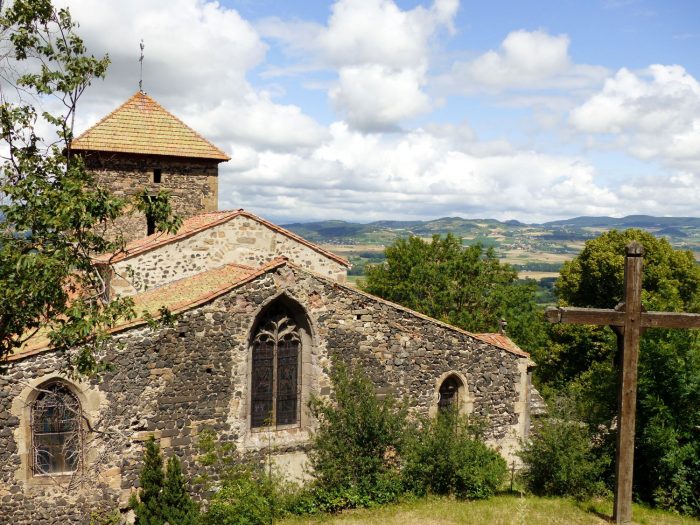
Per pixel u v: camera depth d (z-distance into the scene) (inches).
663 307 733.9
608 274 1518.2
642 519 596.7
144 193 469.1
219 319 693.3
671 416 644.7
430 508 669.3
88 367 469.4
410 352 804.0
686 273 1491.1
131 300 469.4
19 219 417.1
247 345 712.4
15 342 454.0
